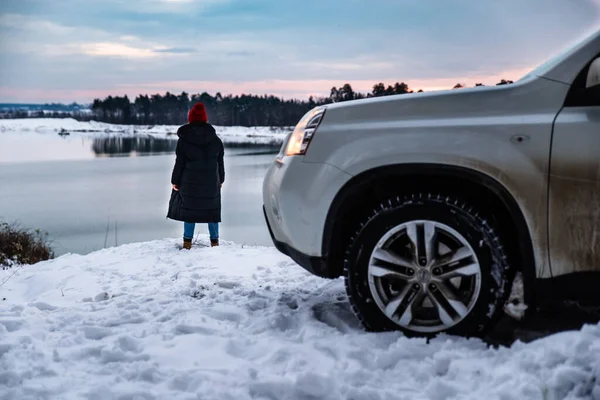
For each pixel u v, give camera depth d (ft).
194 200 21.72
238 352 9.26
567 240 8.60
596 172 8.42
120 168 238.07
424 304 9.68
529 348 8.27
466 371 8.02
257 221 88.22
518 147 8.82
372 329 9.53
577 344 7.70
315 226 9.91
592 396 6.98
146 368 8.32
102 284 15.74
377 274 9.40
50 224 89.30
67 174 206.69
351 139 9.74
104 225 89.15
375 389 7.59
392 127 9.53
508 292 9.06
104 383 8.04
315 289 13.57
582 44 9.01
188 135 21.57
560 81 8.98
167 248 21.97
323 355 8.82
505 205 9.11
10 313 12.14
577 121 8.61
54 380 8.20
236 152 350.64
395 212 9.30
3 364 8.66
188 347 9.37
